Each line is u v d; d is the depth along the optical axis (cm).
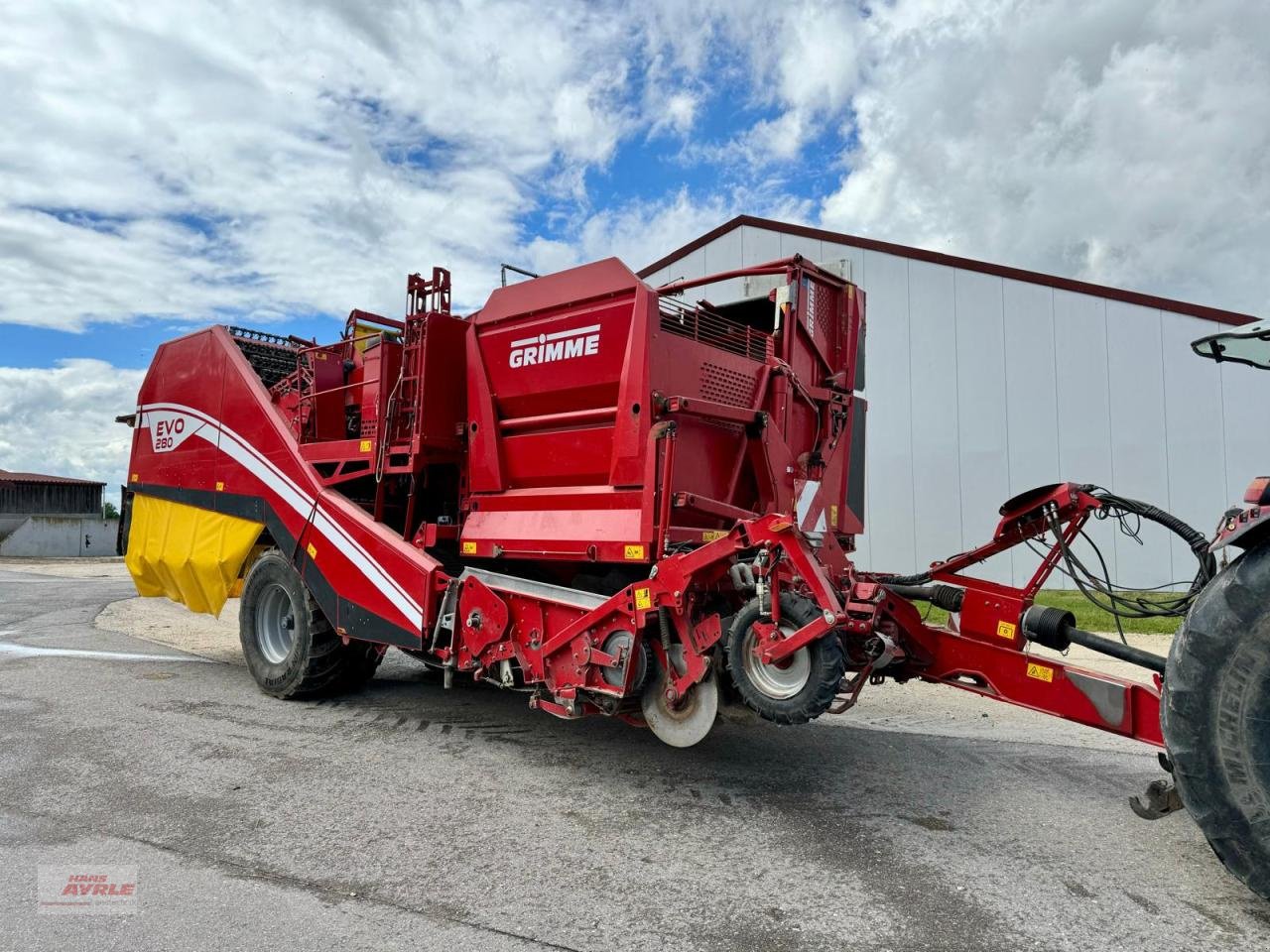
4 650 860
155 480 786
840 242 1672
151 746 511
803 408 578
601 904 313
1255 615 293
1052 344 1487
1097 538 1437
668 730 450
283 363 763
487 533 542
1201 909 313
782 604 402
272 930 291
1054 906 314
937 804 427
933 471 1583
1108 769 488
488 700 656
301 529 630
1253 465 1331
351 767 478
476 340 558
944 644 464
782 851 365
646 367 461
